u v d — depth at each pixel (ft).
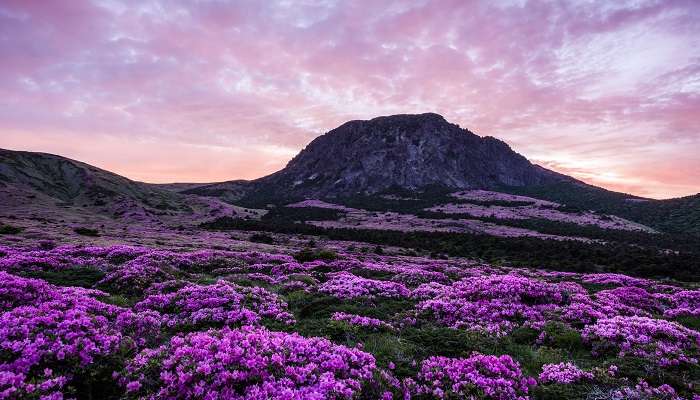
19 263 77.66
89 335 31.01
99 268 82.74
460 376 30.48
